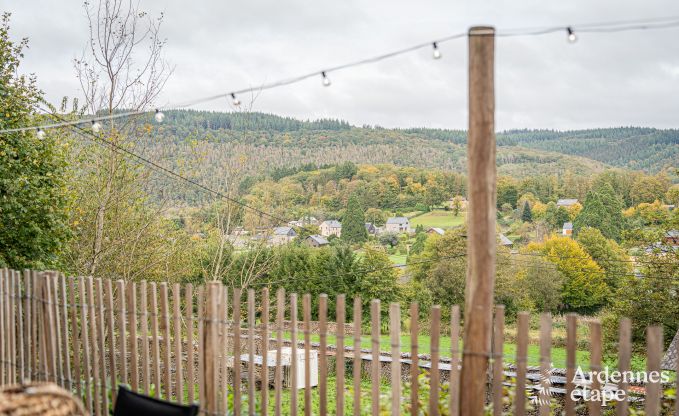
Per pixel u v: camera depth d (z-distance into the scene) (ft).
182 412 14.97
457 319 14.71
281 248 138.51
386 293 134.31
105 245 66.69
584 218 188.75
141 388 20.61
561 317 148.25
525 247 189.37
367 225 200.44
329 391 51.83
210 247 87.81
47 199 46.80
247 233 90.68
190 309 18.45
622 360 12.80
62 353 21.58
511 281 145.38
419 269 153.58
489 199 14.33
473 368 14.30
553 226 209.36
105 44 64.85
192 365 18.43
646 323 95.55
